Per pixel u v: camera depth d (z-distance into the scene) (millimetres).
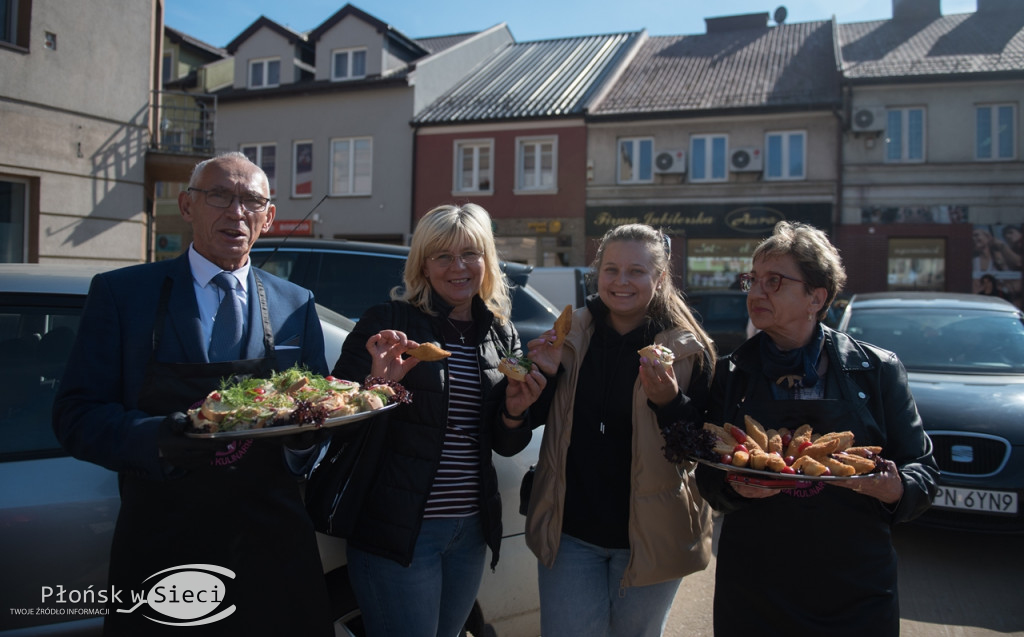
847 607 1906
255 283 2100
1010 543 4652
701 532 2318
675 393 2104
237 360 1938
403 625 2137
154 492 1823
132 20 10164
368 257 5066
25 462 2162
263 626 1870
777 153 18359
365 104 21328
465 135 20500
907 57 18453
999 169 16969
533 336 4906
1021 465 4164
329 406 1701
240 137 22656
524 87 21922
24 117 8883
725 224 18578
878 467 1810
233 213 1978
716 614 2105
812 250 2041
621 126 19219
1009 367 5223
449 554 2262
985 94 17031
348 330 2861
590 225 19516
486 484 2273
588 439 2320
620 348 2355
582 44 25062
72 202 9469
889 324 5969
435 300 2328
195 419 1598
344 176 21750
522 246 20031
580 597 2270
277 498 1938
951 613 3666
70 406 1748
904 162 17500
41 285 2402
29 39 8906
